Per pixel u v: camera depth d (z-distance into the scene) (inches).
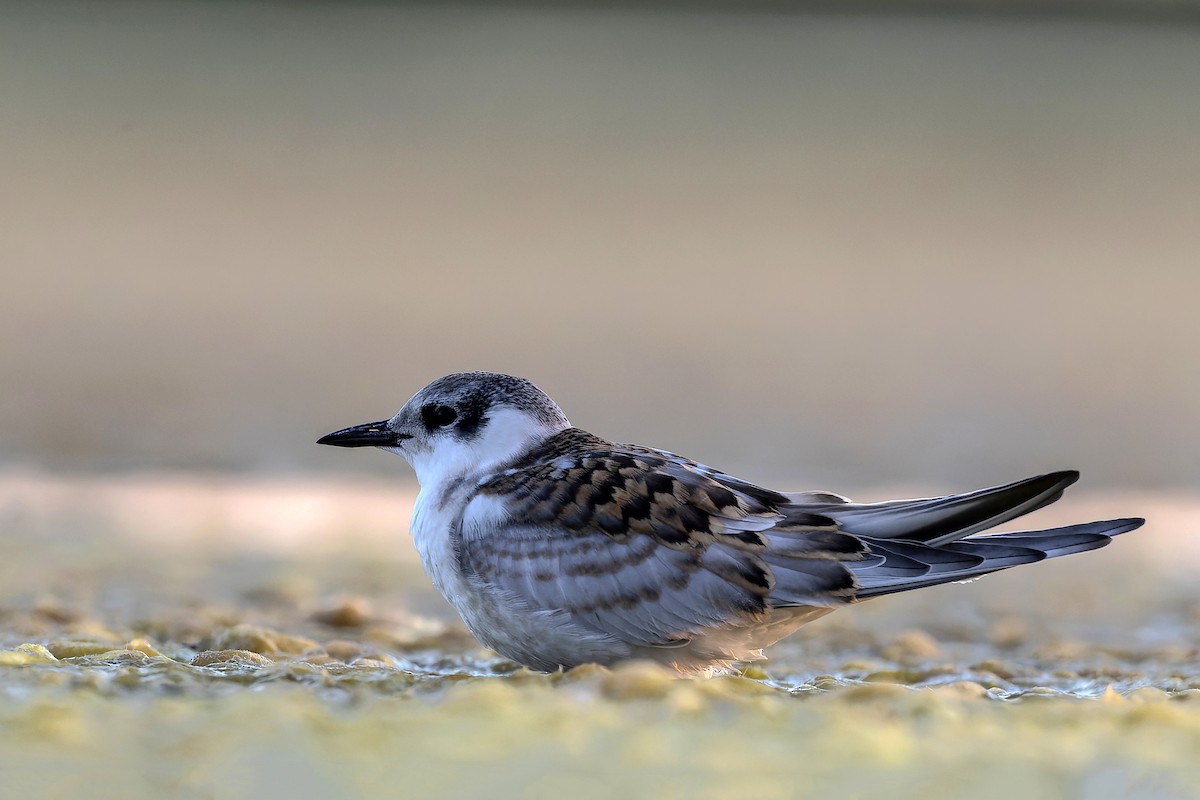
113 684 251.3
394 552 497.0
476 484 291.7
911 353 829.2
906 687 272.1
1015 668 334.0
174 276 923.4
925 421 706.2
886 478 618.5
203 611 391.2
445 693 246.8
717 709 232.7
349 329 848.9
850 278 960.3
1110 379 784.9
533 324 869.8
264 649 321.7
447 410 302.7
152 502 565.0
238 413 694.5
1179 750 216.2
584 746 212.5
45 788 192.9
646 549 274.5
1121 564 501.4
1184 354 836.6
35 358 765.9
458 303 901.8
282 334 834.8
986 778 203.0
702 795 194.9
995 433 689.6
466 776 200.1
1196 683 304.5
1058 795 197.0
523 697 238.7
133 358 778.8
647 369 788.0
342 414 701.3
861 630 394.6
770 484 605.3
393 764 205.5
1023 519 561.3
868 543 275.9
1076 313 898.1
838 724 225.0
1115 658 352.8
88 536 504.7
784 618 276.4
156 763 203.5
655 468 283.9
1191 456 661.3
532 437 300.2
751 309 908.6
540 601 277.4
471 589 283.3
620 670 258.2
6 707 227.5
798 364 804.6
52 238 952.9
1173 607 433.7
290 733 216.2
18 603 396.5
